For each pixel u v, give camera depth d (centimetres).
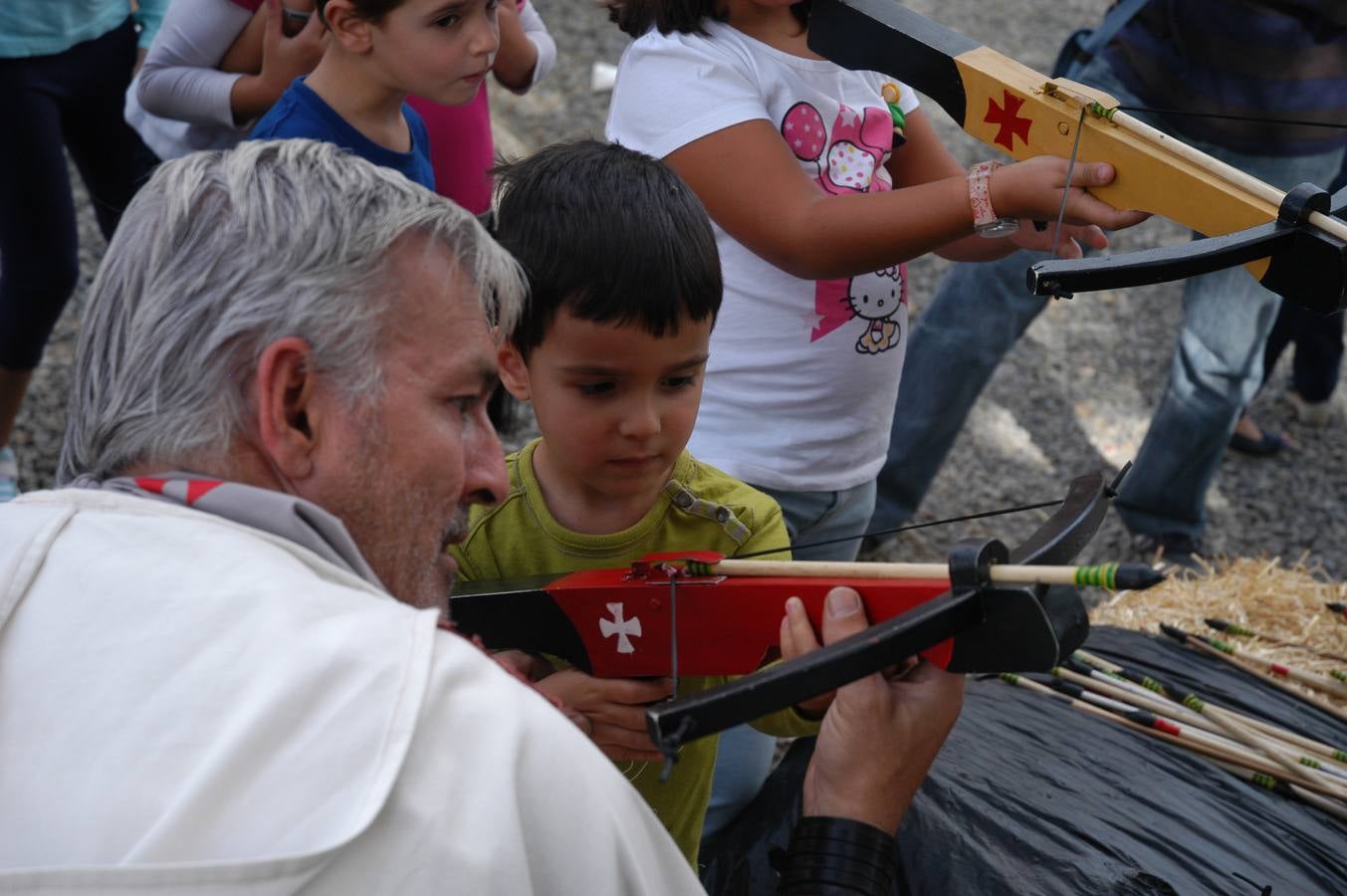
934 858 140
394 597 90
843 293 164
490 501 94
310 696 73
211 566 78
